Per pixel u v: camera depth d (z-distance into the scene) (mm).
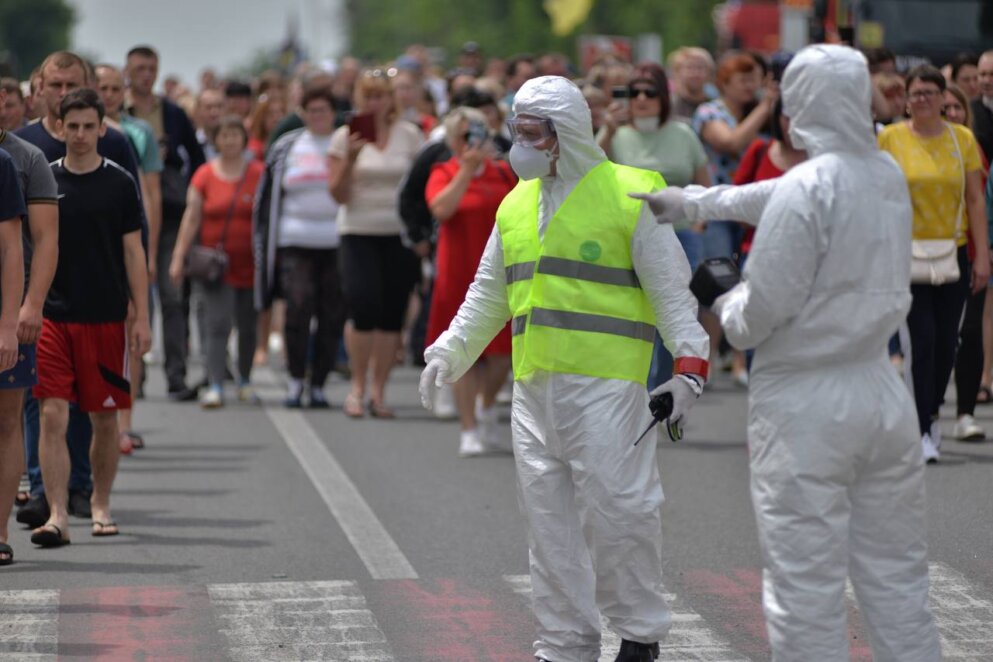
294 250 49312
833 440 19031
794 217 18906
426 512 34375
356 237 47000
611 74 53125
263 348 61438
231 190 50000
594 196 22031
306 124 54594
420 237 44125
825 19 55531
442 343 23250
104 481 32250
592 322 21797
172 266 49938
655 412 21562
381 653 24359
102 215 31344
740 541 31297
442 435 44688
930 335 37375
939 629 25141
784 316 19016
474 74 61750
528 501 22219
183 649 24500
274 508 34844
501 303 23266
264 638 25094
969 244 39656
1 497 29484
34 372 28984
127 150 34969
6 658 23953
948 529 31453
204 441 43719
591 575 22188
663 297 21781
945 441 40875
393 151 46844
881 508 19453
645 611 22000
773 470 19281
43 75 33812
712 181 42625
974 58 47469
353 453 41750
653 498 21828
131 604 26969
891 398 19344
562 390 21797
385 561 30000
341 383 56531
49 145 33375
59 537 31031
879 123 42594
